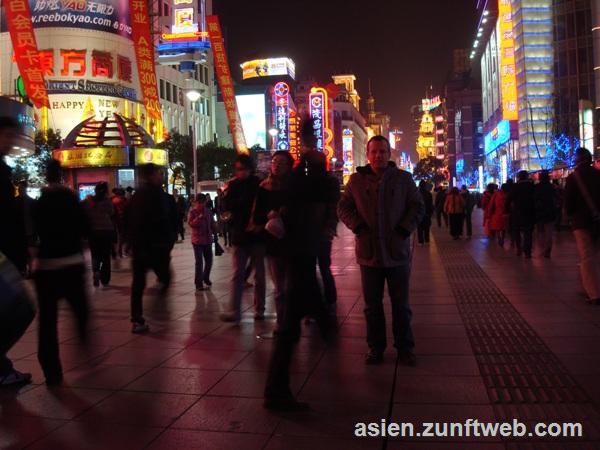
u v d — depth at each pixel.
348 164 157.62
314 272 4.75
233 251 7.70
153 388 5.09
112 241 11.49
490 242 18.70
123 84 66.56
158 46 71.56
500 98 92.81
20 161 42.41
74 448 3.93
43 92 43.94
